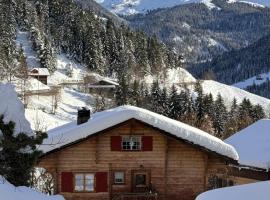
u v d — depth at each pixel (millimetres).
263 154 28297
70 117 96750
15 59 135500
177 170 26016
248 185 13281
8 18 157875
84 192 25547
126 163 25797
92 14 183625
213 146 24406
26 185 14172
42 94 107250
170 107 98812
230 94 162625
